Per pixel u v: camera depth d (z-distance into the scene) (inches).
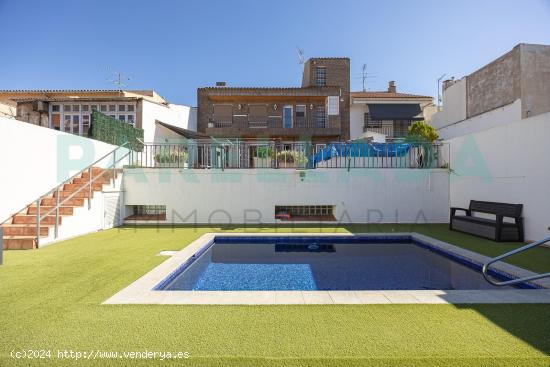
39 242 258.7
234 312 128.1
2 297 144.5
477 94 669.3
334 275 228.5
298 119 880.9
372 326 115.6
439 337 107.3
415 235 320.8
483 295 149.0
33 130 307.7
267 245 318.3
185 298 144.1
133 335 108.0
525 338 106.3
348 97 920.9
